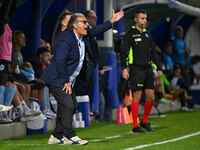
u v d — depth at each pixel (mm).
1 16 26438
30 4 36875
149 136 26641
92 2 41562
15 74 29172
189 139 24969
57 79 20719
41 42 37062
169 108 56469
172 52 61875
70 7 40812
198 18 70875
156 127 33062
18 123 27047
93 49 34562
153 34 63000
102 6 42219
